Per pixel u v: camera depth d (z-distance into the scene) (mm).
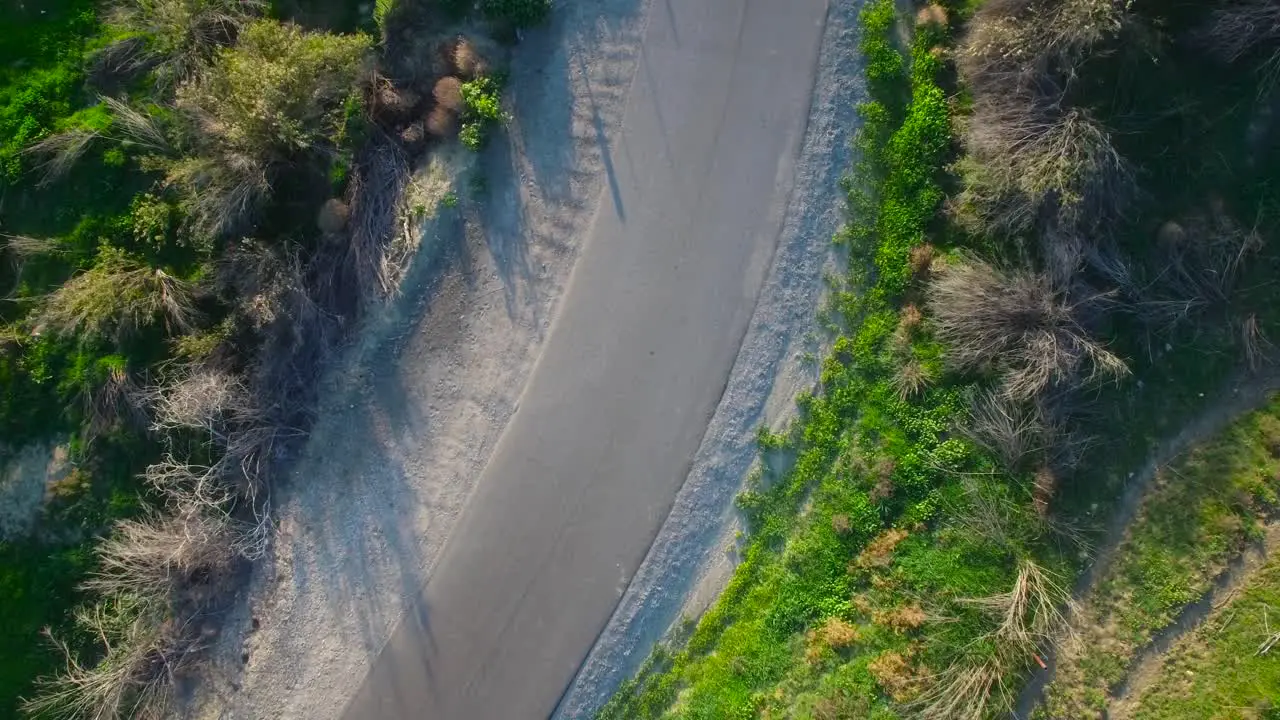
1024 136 14273
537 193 16453
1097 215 14484
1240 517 14773
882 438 15750
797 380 16203
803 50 16016
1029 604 14812
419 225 16359
